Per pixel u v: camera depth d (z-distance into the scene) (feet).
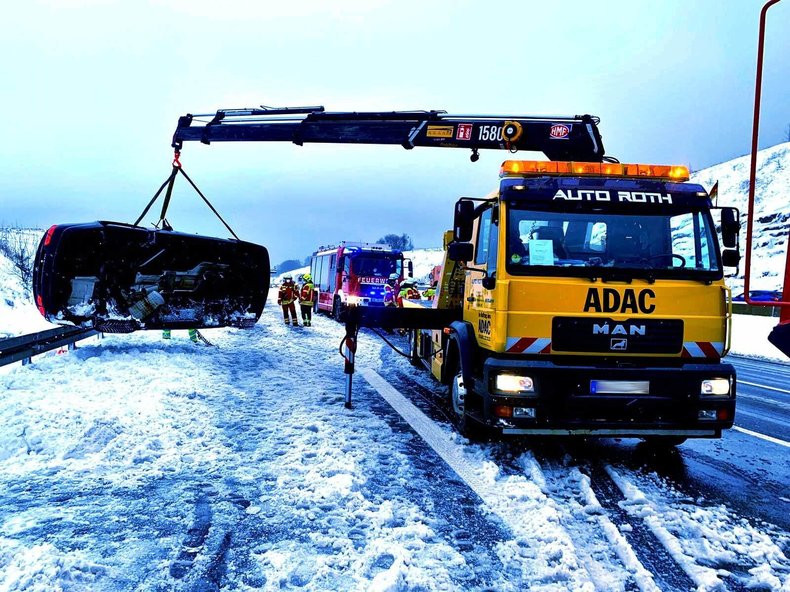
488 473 15.49
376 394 26.25
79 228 30.42
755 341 59.21
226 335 48.65
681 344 15.78
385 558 10.78
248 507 13.00
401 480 14.97
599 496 14.49
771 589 10.18
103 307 31.94
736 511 13.76
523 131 27.02
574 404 15.28
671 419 15.56
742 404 27.94
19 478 14.44
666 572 10.75
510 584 10.03
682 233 16.67
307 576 10.07
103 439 17.25
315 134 30.17
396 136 29.07
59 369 26.63
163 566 10.32
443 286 26.14
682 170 17.62
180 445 17.44
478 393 17.03
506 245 15.98
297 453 16.81
